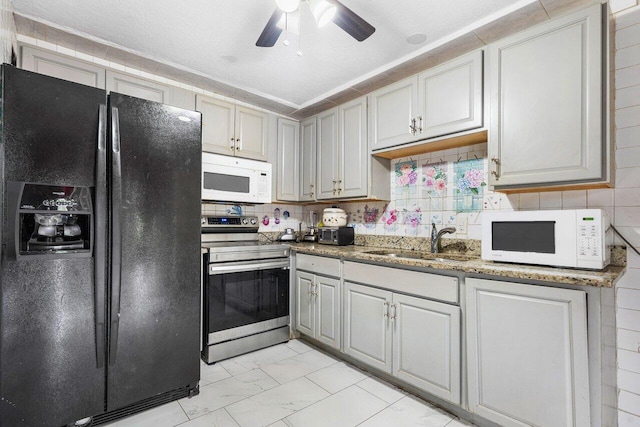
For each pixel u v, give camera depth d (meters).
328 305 2.43
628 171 1.57
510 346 1.45
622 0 1.59
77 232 1.52
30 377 1.38
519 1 1.66
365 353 2.13
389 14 1.77
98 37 2.03
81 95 1.50
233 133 2.72
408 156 2.58
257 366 2.27
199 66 2.38
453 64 1.95
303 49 2.13
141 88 2.25
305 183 3.13
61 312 1.45
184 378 1.81
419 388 1.82
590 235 1.38
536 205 1.88
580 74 1.47
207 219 2.76
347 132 2.69
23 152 1.36
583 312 1.26
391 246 2.67
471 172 2.19
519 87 1.65
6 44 1.60
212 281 2.29
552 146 1.54
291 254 2.81
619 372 1.58
